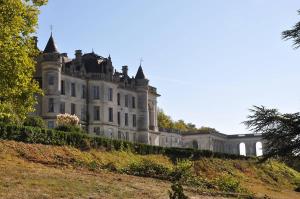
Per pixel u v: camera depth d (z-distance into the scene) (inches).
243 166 2600.9
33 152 1418.6
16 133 1483.8
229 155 2694.4
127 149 2004.2
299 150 737.6
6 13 903.7
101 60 3225.9
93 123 3014.3
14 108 979.3
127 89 3432.6
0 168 1012.5
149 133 3666.3
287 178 2645.2
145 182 1156.5
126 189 969.5
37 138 1547.7
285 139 745.0
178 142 4426.7
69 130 1909.4
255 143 5093.5
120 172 1382.9
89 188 912.3
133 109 3476.9
